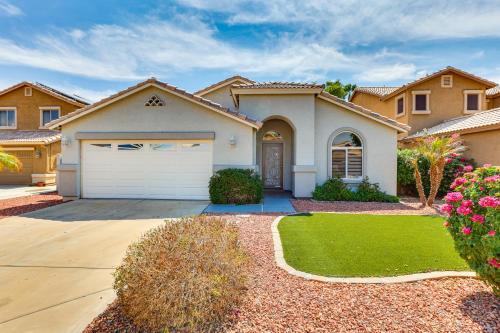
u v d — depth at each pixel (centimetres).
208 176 1412
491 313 403
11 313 434
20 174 2319
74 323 408
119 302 431
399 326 378
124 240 788
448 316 397
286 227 874
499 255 391
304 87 1470
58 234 845
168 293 371
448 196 466
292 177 1634
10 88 2489
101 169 1448
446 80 2155
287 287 487
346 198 1436
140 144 1438
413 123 2159
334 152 1572
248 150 1402
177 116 1415
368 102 2827
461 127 1670
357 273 539
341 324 384
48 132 2461
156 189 1431
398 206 1292
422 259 602
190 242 449
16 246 739
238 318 398
